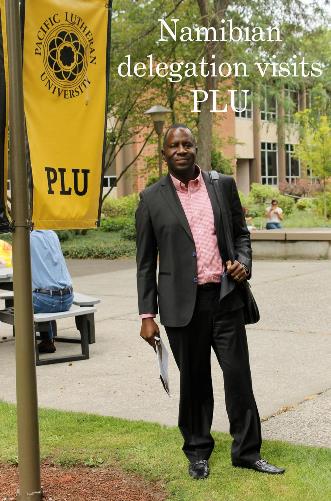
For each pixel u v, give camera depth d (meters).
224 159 34.97
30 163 4.04
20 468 3.98
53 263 7.61
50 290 7.49
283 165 53.12
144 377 6.89
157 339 4.28
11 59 3.80
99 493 4.14
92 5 4.28
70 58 4.19
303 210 36.94
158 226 4.25
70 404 6.07
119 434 5.13
